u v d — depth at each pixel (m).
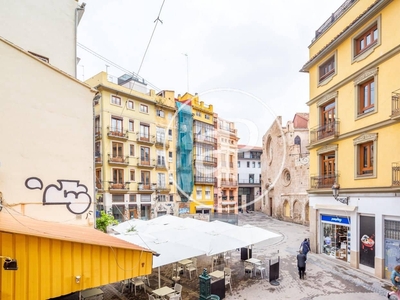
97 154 23.98
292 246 18.16
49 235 4.52
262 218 34.72
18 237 4.25
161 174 25.98
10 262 4.00
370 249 11.91
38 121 6.39
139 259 5.62
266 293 9.67
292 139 31.80
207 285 8.49
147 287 10.41
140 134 25.88
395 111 10.45
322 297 9.27
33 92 6.34
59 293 4.54
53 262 4.51
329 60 15.49
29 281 4.29
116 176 24.05
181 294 9.65
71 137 7.00
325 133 15.51
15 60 6.07
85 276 4.82
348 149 13.47
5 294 4.13
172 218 15.02
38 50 8.12
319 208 15.31
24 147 6.14
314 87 16.69
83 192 7.15
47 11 8.40
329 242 14.87
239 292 9.79
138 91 26.47
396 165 10.66
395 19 10.90
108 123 23.81
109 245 5.11
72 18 9.09
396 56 10.83
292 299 9.12
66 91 6.96
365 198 12.15
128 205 24.41
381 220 11.24
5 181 5.82
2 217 5.33
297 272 12.16
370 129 11.93
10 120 5.95
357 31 13.03
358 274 11.71
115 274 5.22
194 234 10.88
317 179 15.77
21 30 7.80
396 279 8.49
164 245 9.11
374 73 11.81
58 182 6.68
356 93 13.02
